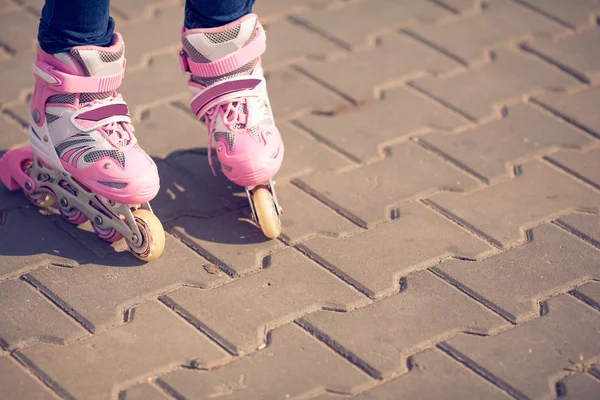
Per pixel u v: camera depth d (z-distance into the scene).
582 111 3.22
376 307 2.34
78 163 2.40
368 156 2.95
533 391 2.10
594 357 2.20
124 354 2.17
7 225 2.58
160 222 2.52
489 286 2.42
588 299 2.39
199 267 2.45
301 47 3.54
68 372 2.11
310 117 3.14
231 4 2.39
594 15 3.85
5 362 2.13
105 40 2.35
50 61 2.33
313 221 2.65
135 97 3.19
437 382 2.12
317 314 2.31
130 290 2.36
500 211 2.72
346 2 3.87
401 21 3.75
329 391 2.09
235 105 2.51
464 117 3.17
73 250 2.49
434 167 2.91
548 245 2.59
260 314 2.30
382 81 3.35
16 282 2.37
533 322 2.31
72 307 2.29
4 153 2.85
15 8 3.71
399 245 2.56
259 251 2.52
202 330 2.25
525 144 3.04
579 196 2.80
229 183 2.80
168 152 2.93
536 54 3.56
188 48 2.47
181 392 2.07
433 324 2.29
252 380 2.11
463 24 3.75
